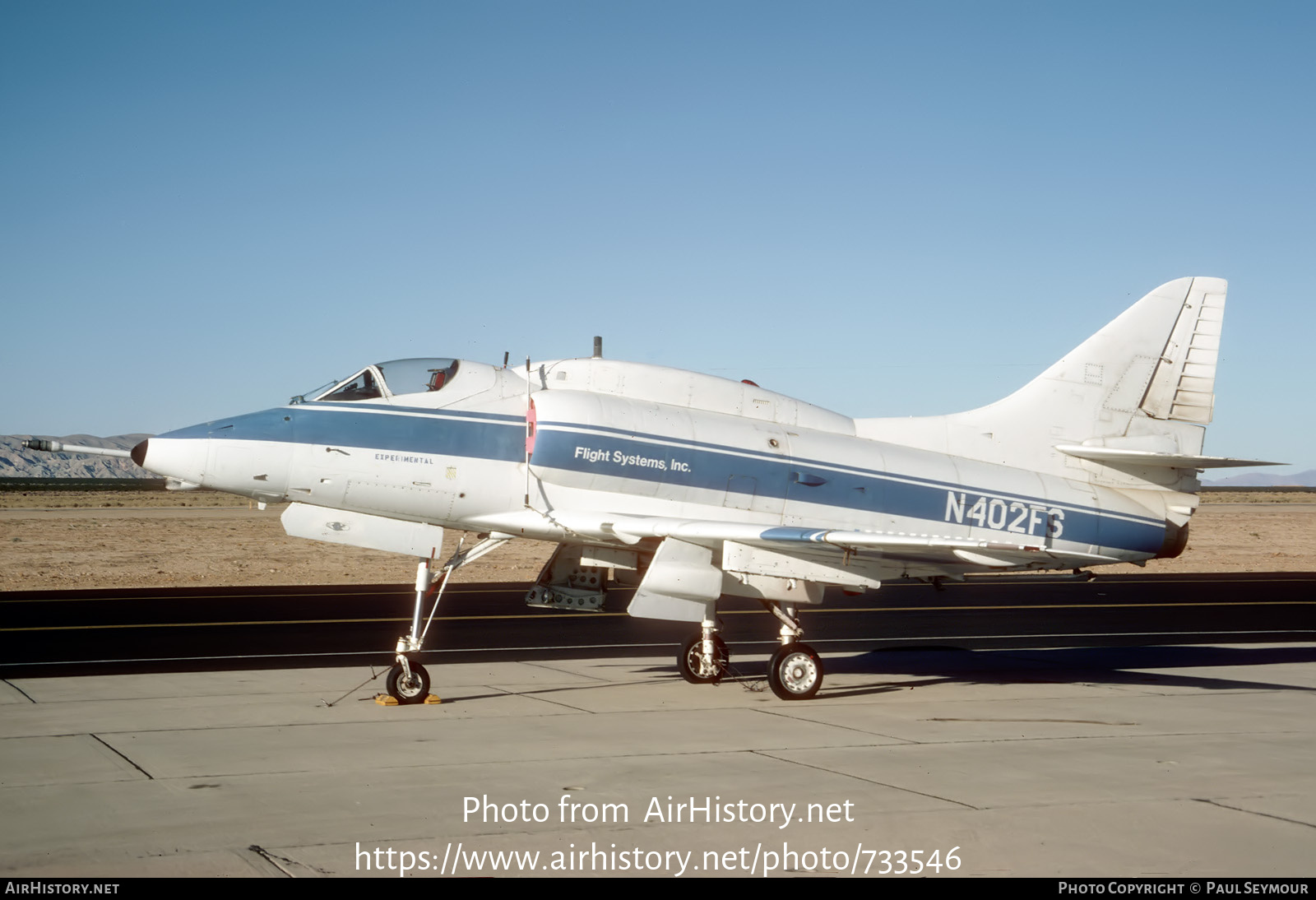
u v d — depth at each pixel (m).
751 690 12.34
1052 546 14.06
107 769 8.05
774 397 13.77
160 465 11.42
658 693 12.07
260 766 8.19
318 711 10.66
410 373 12.53
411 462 11.99
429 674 12.09
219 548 43.19
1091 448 14.35
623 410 12.51
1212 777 8.09
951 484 13.66
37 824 6.58
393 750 8.80
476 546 12.61
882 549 11.36
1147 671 14.38
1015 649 16.91
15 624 18.59
